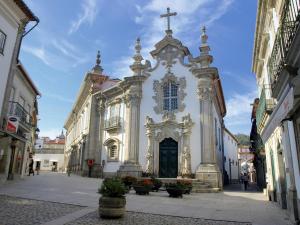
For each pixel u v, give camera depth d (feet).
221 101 89.30
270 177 45.68
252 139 90.58
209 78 67.56
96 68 94.84
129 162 68.74
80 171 99.30
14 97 60.75
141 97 72.79
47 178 78.48
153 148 68.39
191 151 65.26
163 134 68.28
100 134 83.35
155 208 31.60
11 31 45.88
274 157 40.78
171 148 67.62
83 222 23.17
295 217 26.50
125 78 74.54
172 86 71.51
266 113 37.50
